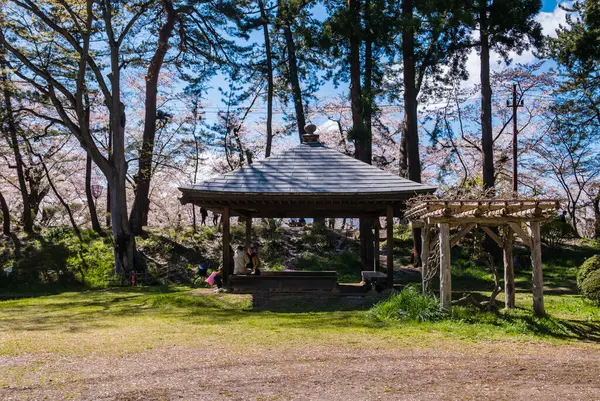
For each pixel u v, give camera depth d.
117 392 5.27
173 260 23.23
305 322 9.92
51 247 23.69
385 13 22.05
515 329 8.77
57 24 20.81
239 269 14.44
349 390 5.37
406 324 9.46
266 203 13.70
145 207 27.89
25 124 26.36
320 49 24.06
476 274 20.31
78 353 7.06
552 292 15.34
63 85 22.86
